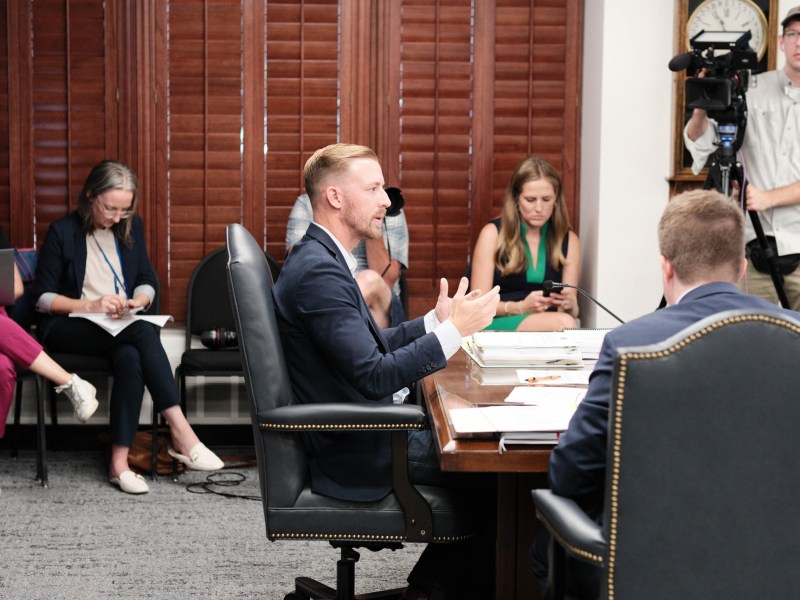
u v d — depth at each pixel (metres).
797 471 1.48
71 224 4.40
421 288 4.88
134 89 4.77
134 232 4.48
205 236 4.82
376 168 2.38
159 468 4.25
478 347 2.54
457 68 4.80
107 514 3.68
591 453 1.64
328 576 3.08
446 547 2.46
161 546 3.33
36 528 3.50
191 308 4.59
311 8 4.76
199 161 4.80
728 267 1.70
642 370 1.46
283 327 2.27
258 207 4.83
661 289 4.56
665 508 1.49
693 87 3.64
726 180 3.74
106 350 4.19
